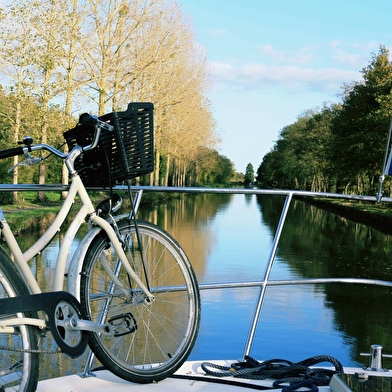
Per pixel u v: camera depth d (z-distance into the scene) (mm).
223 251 21828
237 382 2471
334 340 10023
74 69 29578
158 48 36000
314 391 2084
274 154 119375
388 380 2008
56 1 28250
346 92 53906
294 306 12492
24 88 28438
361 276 17984
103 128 2416
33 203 31812
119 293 2570
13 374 2199
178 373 2625
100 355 2416
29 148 2389
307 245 26266
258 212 53875
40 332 2246
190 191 2875
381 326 11258
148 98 40250
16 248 2301
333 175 54969
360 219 45844
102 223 2510
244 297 12914
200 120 67688
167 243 2666
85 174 2617
